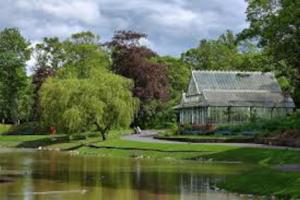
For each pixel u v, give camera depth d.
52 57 144.12
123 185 40.88
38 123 125.56
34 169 53.88
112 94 92.75
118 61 128.12
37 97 127.94
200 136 89.06
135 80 126.25
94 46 137.50
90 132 103.00
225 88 103.25
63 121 91.81
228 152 64.94
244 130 88.31
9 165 58.88
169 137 89.75
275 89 104.19
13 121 147.88
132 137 97.12
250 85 104.50
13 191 37.69
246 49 149.88
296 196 33.12
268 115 101.12
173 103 131.62
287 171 40.81
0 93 147.50
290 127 80.19
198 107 103.12
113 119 92.94
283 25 58.34
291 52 60.94
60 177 46.44
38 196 35.41
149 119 129.88
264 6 63.47
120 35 129.38
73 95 92.25
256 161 59.28
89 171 51.69
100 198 34.72
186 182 42.50
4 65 148.00
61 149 92.25
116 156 73.50
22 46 150.75
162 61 151.12
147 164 59.19
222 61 154.25
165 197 35.09
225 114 99.81
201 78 105.19
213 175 47.31
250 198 34.16
